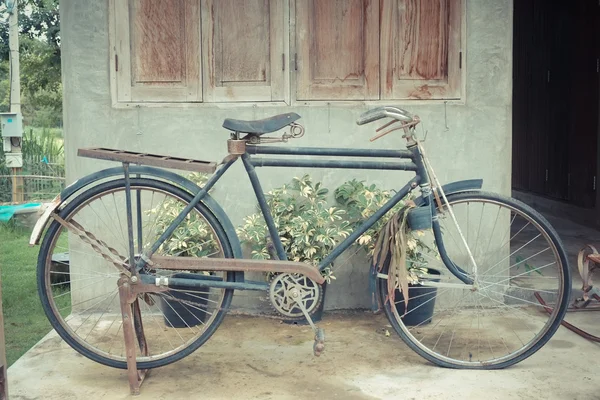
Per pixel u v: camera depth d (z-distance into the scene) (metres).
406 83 3.89
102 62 3.79
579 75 6.86
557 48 7.49
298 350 3.29
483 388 2.81
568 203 7.27
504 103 3.94
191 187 2.93
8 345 3.74
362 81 3.88
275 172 3.91
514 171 9.40
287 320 3.72
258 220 3.65
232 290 2.94
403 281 2.92
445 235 3.95
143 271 2.86
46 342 3.42
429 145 3.92
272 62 3.83
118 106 3.82
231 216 3.91
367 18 3.84
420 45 3.88
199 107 3.85
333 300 3.96
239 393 2.78
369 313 3.92
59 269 4.84
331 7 3.83
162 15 3.79
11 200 8.94
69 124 3.83
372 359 3.16
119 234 3.87
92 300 3.89
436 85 3.90
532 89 8.48
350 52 3.86
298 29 3.82
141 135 3.84
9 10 9.77
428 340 3.41
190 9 3.79
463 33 3.88
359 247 3.87
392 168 3.01
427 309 3.59
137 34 3.80
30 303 4.64
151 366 2.90
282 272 2.93
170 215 3.57
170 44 3.81
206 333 2.93
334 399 2.71
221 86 3.85
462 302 3.96
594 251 3.73
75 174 3.85
